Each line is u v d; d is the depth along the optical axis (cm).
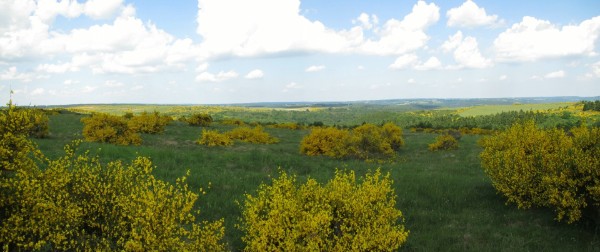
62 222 548
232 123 5325
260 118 14575
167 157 1678
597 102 10444
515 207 1038
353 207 647
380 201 695
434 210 1039
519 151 1053
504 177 1045
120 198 590
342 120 17200
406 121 11662
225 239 765
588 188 809
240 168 1638
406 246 768
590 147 880
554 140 1092
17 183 538
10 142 571
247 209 680
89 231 593
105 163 1395
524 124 1255
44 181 573
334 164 1923
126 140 2381
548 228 870
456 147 2838
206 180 1256
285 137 3709
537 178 952
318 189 691
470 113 14862
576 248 751
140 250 538
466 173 1675
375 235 628
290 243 578
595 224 858
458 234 835
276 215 612
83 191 593
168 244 555
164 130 3250
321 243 598
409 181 1388
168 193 587
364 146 2281
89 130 2366
